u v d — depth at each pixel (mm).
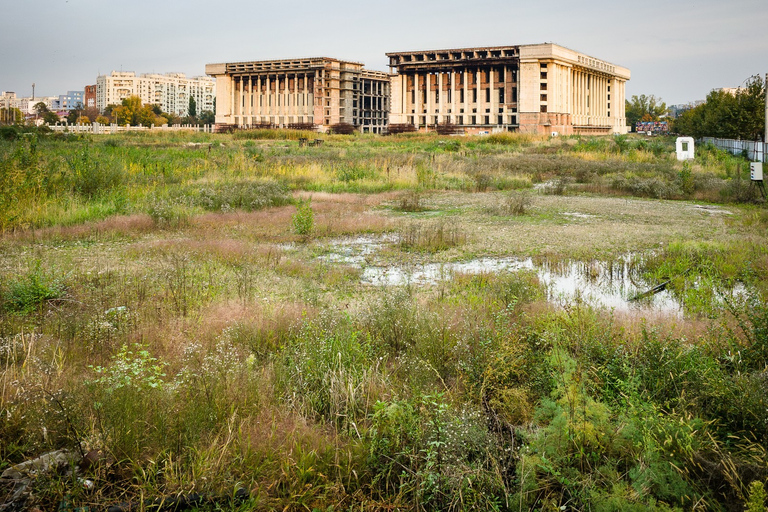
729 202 24672
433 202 24578
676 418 5504
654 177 29422
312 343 7180
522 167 36938
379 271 12875
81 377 6309
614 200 25375
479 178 30422
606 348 7004
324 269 12703
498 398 6402
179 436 5250
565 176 33938
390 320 8188
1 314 8617
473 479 4957
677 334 7637
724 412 5746
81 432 5254
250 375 6434
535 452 5316
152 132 98938
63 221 17109
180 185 24516
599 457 5172
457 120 115125
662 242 15844
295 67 125125
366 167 32594
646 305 10203
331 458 5227
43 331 7902
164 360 7070
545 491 5023
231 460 5113
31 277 9641
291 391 6312
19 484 4754
